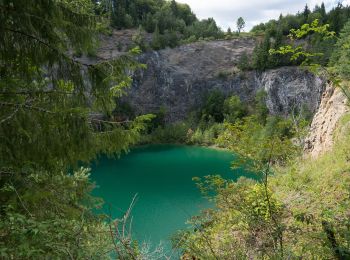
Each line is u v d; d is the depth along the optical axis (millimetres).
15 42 5371
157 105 88688
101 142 6371
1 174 5402
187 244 6844
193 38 98250
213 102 83375
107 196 30922
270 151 7500
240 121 8344
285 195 13500
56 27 5754
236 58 94688
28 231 4047
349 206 7965
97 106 6594
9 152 5277
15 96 5539
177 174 42531
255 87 84875
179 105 90375
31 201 5441
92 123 6617
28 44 5410
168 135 75688
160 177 40531
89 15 6086
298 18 96125
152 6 113688
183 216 23188
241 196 7566
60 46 6152
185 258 7266
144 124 6887
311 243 5582
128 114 82688
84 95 6203
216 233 7957
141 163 50969
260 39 101125
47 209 5816
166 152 62781
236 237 7352
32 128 5348
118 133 6551
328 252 5008
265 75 81812
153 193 31844
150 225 21109
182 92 90812
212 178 8375
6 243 4129
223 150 63875
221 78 89438
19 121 5195
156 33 91562
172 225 21109
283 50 7152
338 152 16312
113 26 95312
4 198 5332
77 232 4691
